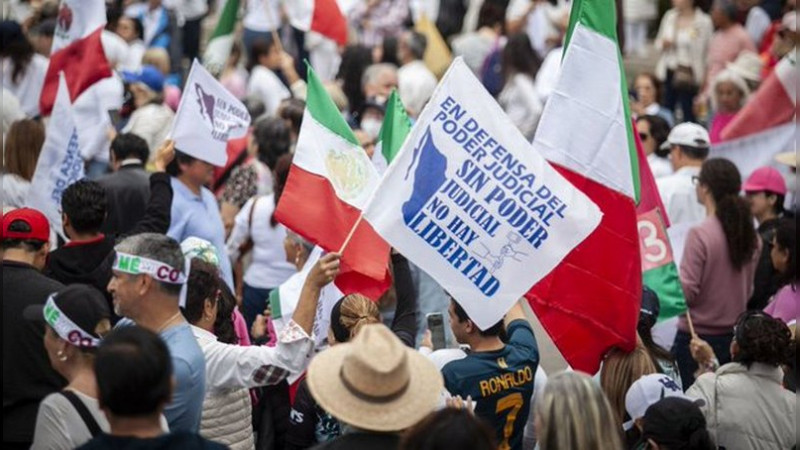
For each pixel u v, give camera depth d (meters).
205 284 13.82
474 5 42.19
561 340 15.34
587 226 14.21
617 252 15.40
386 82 28.78
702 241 20.02
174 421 12.54
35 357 13.64
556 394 11.71
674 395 13.46
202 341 13.73
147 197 20.16
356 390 11.19
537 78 33.25
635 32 40.69
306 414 14.79
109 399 10.54
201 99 19.31
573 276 15.30
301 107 25.06
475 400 13.68
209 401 13.68
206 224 19.64
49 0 33.59
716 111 29.33
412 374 11.45
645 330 16.09
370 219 14.00
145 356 10.56
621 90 15.70
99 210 16.67
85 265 16.62
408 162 14.09
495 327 14.06
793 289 18.28
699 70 35.34
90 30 22.03
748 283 20.30
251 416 14.89
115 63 30.81
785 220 18.55
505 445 13.91
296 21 27.36
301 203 15.38
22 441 13.55
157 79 26.17
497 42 35.72
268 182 23.66
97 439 10.59
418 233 14.09
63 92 19.16
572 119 15.61
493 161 14.22
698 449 12.55
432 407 11.29
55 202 19.11
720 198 20.11
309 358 13.64
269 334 17.92
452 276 14.10
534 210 14.18
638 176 16.05
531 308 15.62
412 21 41.09
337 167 15.64
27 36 27.94
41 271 15.26
